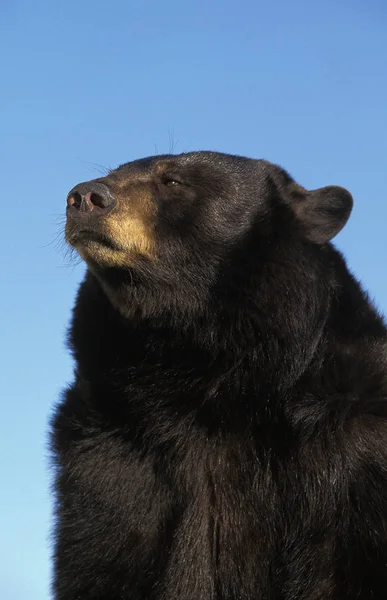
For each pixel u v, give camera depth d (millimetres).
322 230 11070
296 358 10438
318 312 10578
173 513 10367
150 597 10078
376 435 9906
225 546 10234
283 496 10156
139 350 10734
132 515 10281
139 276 10695
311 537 9883
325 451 10016
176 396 10602
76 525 10336
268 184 11484
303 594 9758
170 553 10117
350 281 11016
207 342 10617
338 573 9688
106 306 10938
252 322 10594
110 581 10133
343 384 10281
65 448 10742
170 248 10812
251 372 10508
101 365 10781
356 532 9664
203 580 10055
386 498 9625
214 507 10367
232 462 10438
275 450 10297
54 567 10477
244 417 10461
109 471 10445
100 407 10664
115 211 10648
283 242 10883
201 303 10711
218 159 11586
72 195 10711
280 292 10625
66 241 10773
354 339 10578
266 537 10133
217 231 11008
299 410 10250
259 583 10078
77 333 11031
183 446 10508
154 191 11078
